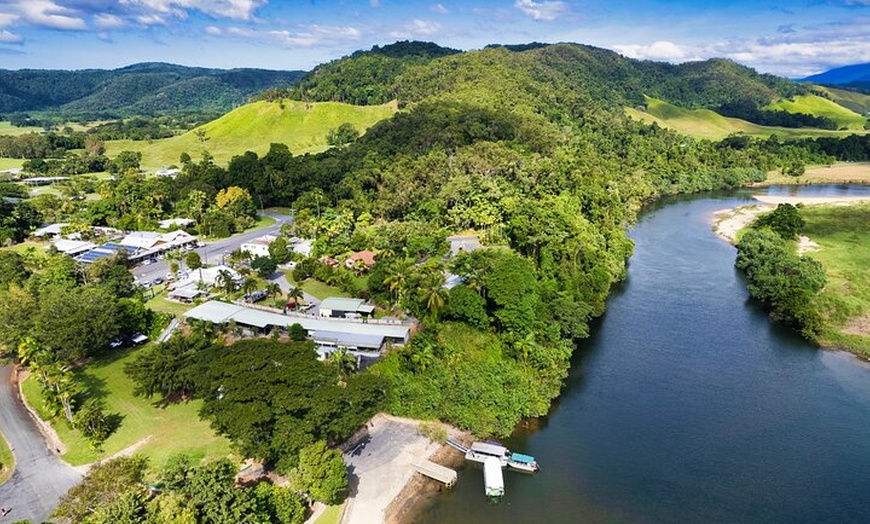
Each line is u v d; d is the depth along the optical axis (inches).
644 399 3924.7
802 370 4333.2
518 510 2874.0
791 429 3567.9
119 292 5093.5
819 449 3371.1
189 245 7091.5
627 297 5831.7
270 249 6127.0
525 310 4288.9
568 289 5142.7
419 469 3137.3
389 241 6186.0
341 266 5753.0
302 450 2696.9
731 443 3430.1
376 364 3909.9
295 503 2578.7
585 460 3270.2
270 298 5108.3
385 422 3555.6
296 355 3312.0
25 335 3937.0
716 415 3725.4
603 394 3986.2
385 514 2807.6
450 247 6254.9
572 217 6358.3
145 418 3398.1
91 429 3181.6
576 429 3575.3
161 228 7731.3
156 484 2615.7
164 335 4399.6
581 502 2935.5
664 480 3102.9
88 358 4089.6
